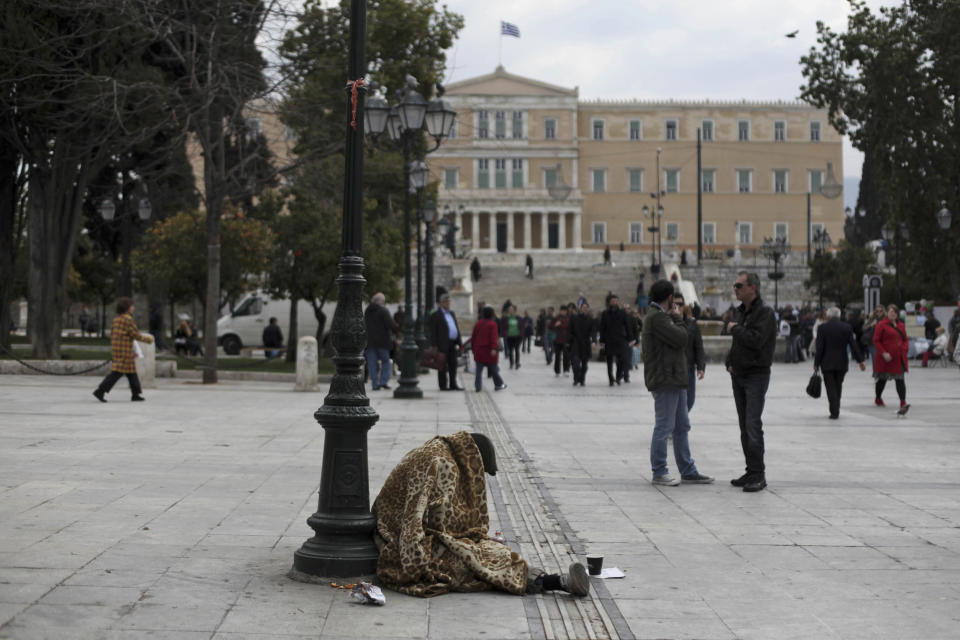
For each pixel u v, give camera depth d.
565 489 10.30
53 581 6.22
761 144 106.06
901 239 44.84
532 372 31.78
